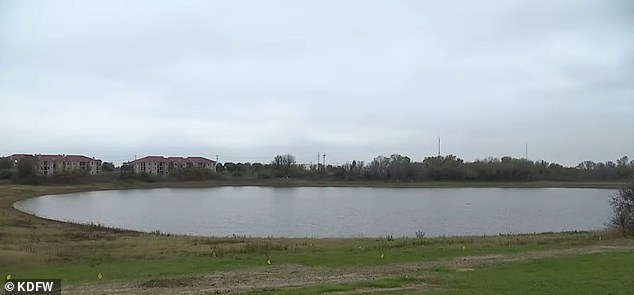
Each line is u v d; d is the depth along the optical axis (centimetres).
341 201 8738
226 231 4606
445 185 13762
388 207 7306
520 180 13950
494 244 2742
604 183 12862
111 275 1883
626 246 2641
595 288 1496
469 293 1461
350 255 2353
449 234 4262
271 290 1574
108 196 10506
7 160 14362
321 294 1506
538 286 1545
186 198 9912
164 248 2739
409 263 2141
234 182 14912
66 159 18075
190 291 1600
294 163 16850
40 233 3634
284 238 3538
